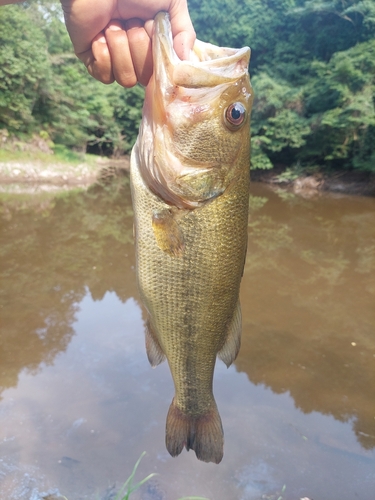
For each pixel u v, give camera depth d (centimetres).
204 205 33
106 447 60
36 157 367
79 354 86
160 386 76
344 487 55
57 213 224
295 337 98
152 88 32
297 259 159
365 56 312
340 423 68
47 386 74
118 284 127
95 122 481
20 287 121
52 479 54
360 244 182
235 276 35
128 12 31
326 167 362
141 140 34
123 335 94
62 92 402
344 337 98
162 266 34
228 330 37
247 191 34
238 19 482
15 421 64
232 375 81
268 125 383
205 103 32
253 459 60
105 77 33
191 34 33
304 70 403
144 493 53
